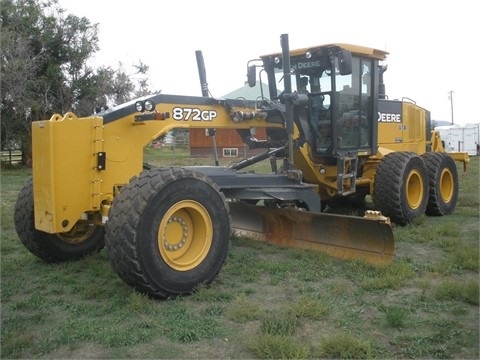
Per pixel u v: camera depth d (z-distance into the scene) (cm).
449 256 555
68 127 452
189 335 362
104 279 496
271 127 631
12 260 571
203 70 598
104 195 479
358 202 886
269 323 372
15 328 381
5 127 2378
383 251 520
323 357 332
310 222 577
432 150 1080
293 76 716
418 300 430
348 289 460
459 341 353
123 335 362
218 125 571
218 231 468
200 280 453
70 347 350
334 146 687
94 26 2681
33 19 2506
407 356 334
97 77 2655
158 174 439
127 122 493
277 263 532
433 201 815
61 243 554
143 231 419
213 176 540
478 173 1497
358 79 722
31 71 2394
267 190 584
